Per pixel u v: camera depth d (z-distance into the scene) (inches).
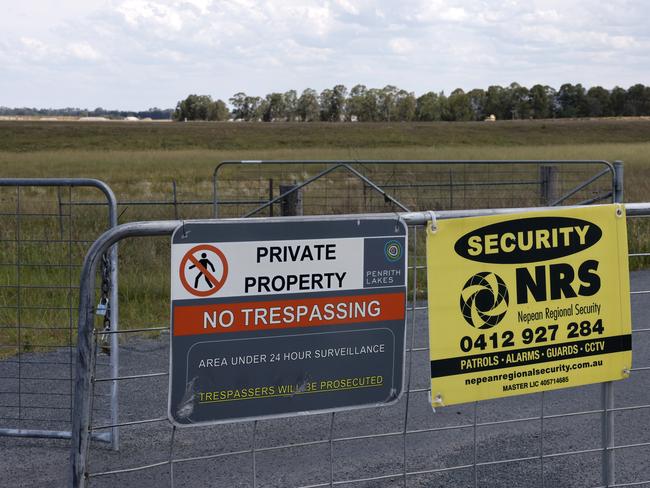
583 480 157.2
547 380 121.3
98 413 197.3
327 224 108.0
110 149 2194.9
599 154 1397.6
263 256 106.0
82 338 101.2
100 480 158.6
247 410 108.2
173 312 103.3
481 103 5826.8
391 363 113.7
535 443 177.5
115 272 162.4
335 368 111.0
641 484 155.0
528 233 117.7
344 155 1579.7
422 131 3026.6
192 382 105.4
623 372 125.7
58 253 314.7
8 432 175.3
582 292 121.6
